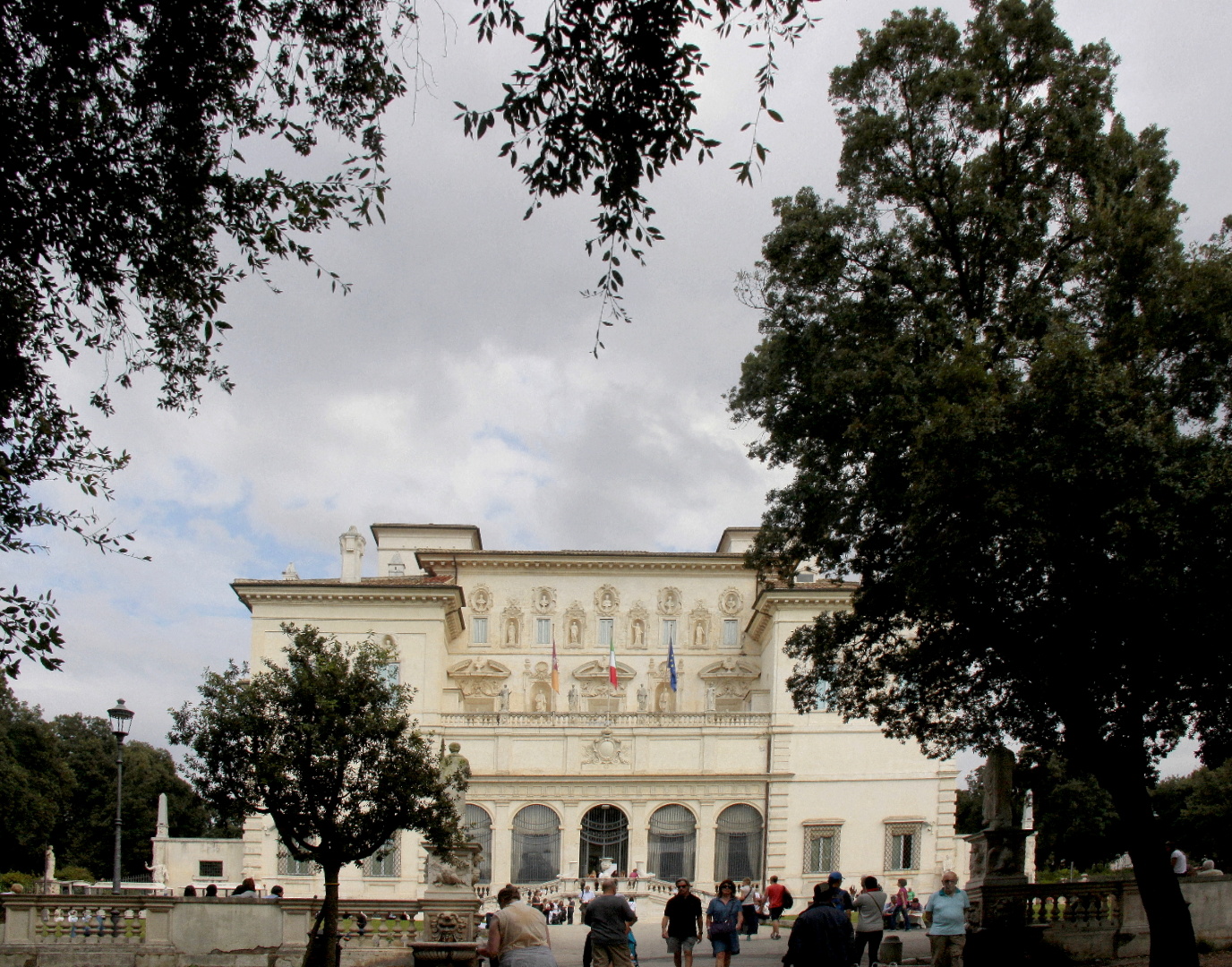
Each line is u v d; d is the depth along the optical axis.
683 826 70.75
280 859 69.12
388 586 74.25
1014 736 31.98
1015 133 31.84
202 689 31.78
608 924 21.39
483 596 85.56
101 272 16.30
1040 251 31.42
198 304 17.69
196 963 33.78
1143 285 26.81
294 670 33.31
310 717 31.56
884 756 71.19
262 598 74.50
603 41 15.42
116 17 15.21
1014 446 25.47
